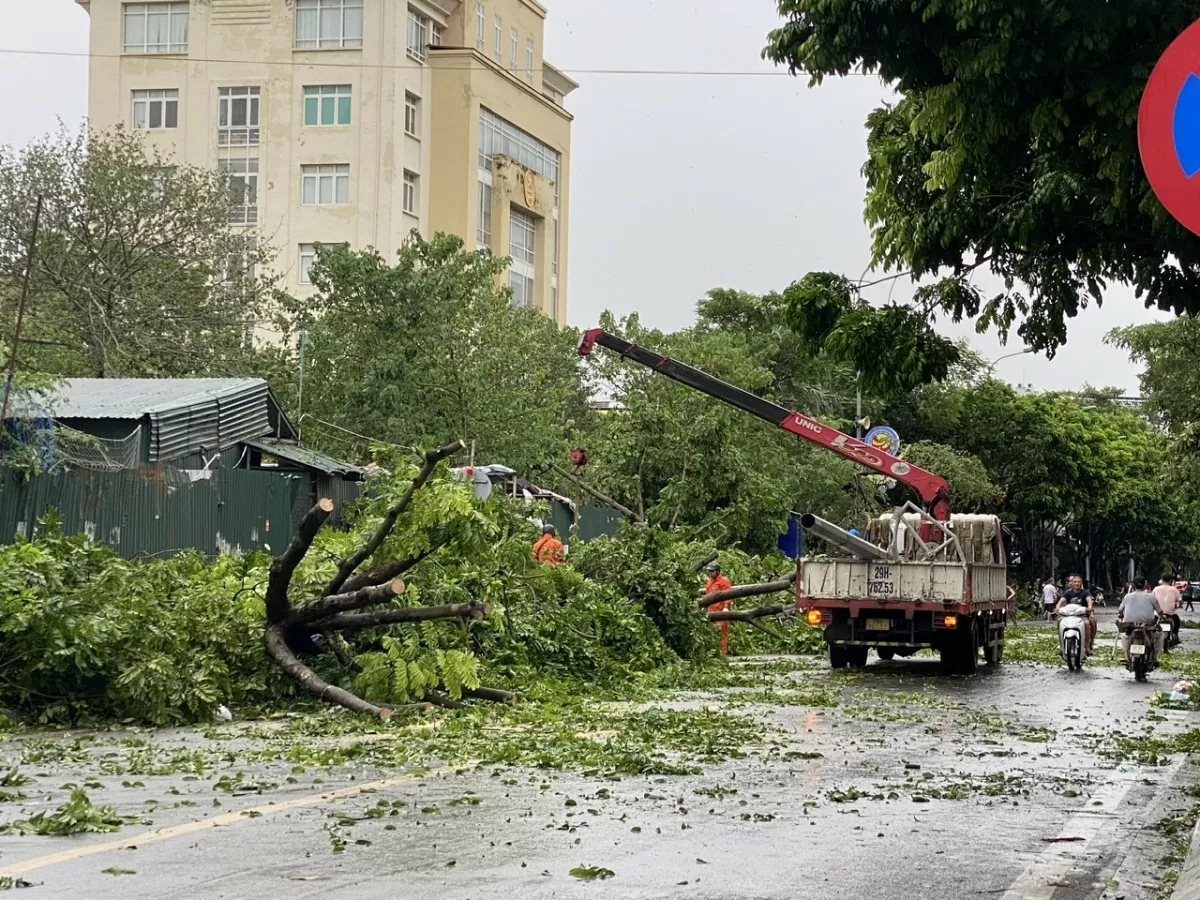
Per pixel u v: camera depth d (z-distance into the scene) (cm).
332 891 677
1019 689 2083
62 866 724
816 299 1409
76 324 3934
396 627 1603
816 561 2427
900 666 2558
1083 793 1064
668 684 1922
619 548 2348
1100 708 1791
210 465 2706
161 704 1370
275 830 831
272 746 1235
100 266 4069
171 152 6544
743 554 3212
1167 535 8956
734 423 3712
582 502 4238
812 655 2848
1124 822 941
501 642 1803
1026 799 1027
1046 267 1343
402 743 1234
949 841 855
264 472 2634
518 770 1096
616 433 3797
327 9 6619
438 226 7000
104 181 4109
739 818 906
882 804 982
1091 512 7150
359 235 6556
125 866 727
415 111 6881
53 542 1530
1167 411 4644
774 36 1245
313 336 3975
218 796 959
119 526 2236
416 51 6869
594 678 1897
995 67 1105
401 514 1526
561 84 8444
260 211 6625
